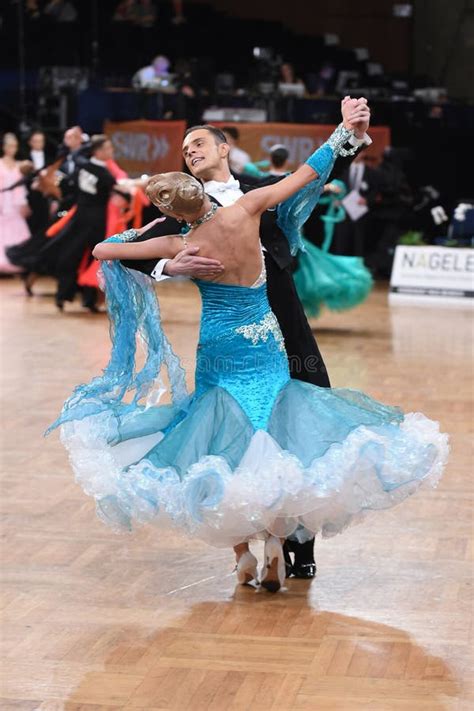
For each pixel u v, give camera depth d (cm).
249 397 558
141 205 1590
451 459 825
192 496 518
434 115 2022
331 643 521
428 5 2472
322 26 2509
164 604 570
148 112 1933
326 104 1988
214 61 2159
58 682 485
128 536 672
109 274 572
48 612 560
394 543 655
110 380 579
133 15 2216
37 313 1554
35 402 1009
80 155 1555
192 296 1709
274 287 589
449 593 581
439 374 1125
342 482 520
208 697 469
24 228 1909
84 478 541
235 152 1622
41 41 2119
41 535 674
